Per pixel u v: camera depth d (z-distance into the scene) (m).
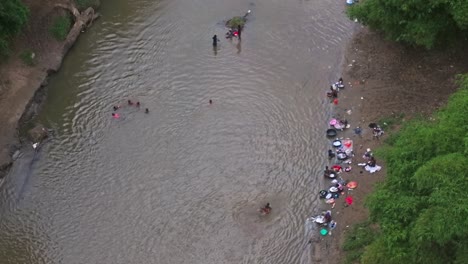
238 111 43.69
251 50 49.62
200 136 41.78
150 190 38.06
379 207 27.83
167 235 35.31
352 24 51.62
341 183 37.53
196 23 52.84
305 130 41.75
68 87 46.78
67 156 40.75
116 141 41.66
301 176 38.44
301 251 34.03
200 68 47.97
